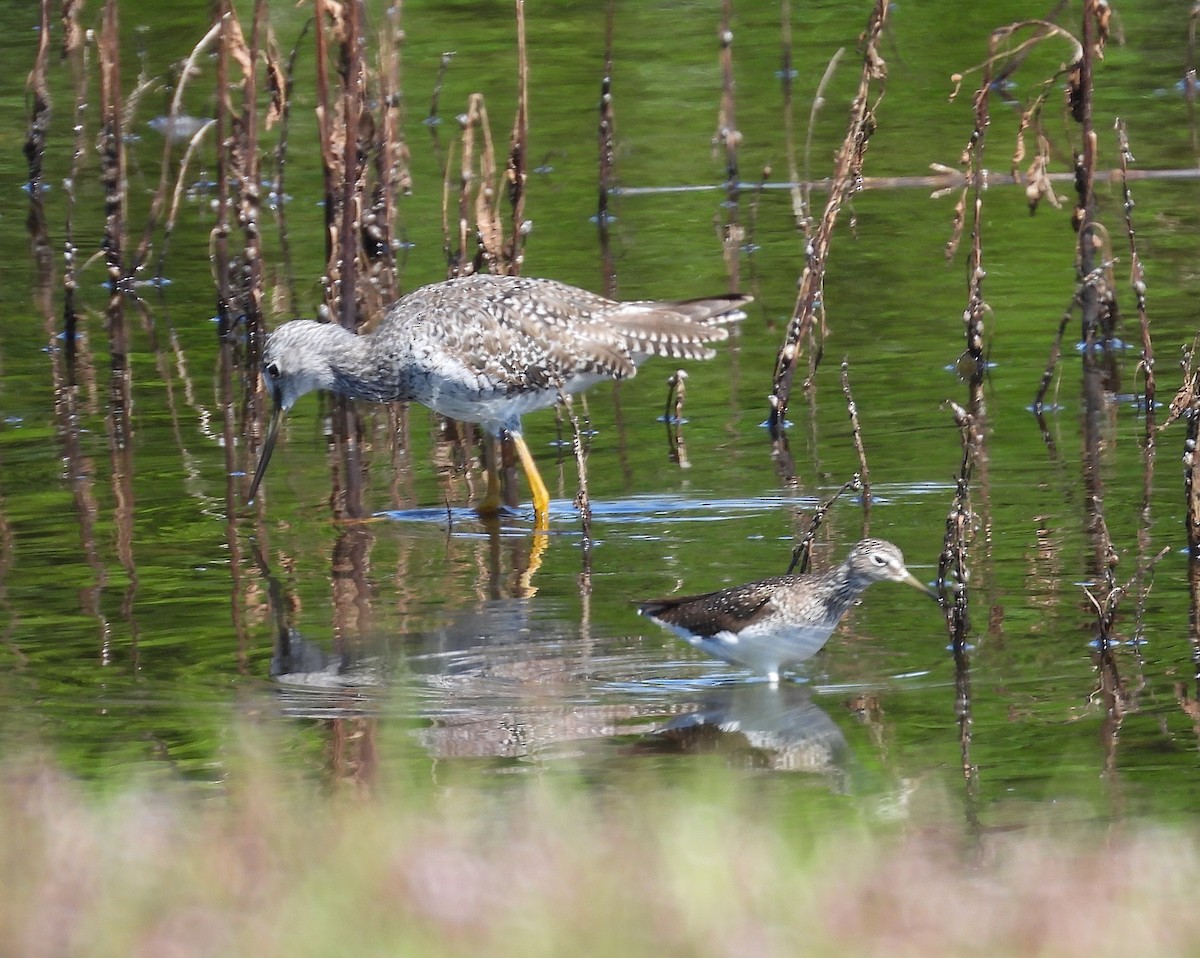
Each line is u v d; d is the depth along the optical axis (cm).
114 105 2089
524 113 1870
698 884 714
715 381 1822
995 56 1733
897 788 973
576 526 1473
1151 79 2661
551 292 1580
